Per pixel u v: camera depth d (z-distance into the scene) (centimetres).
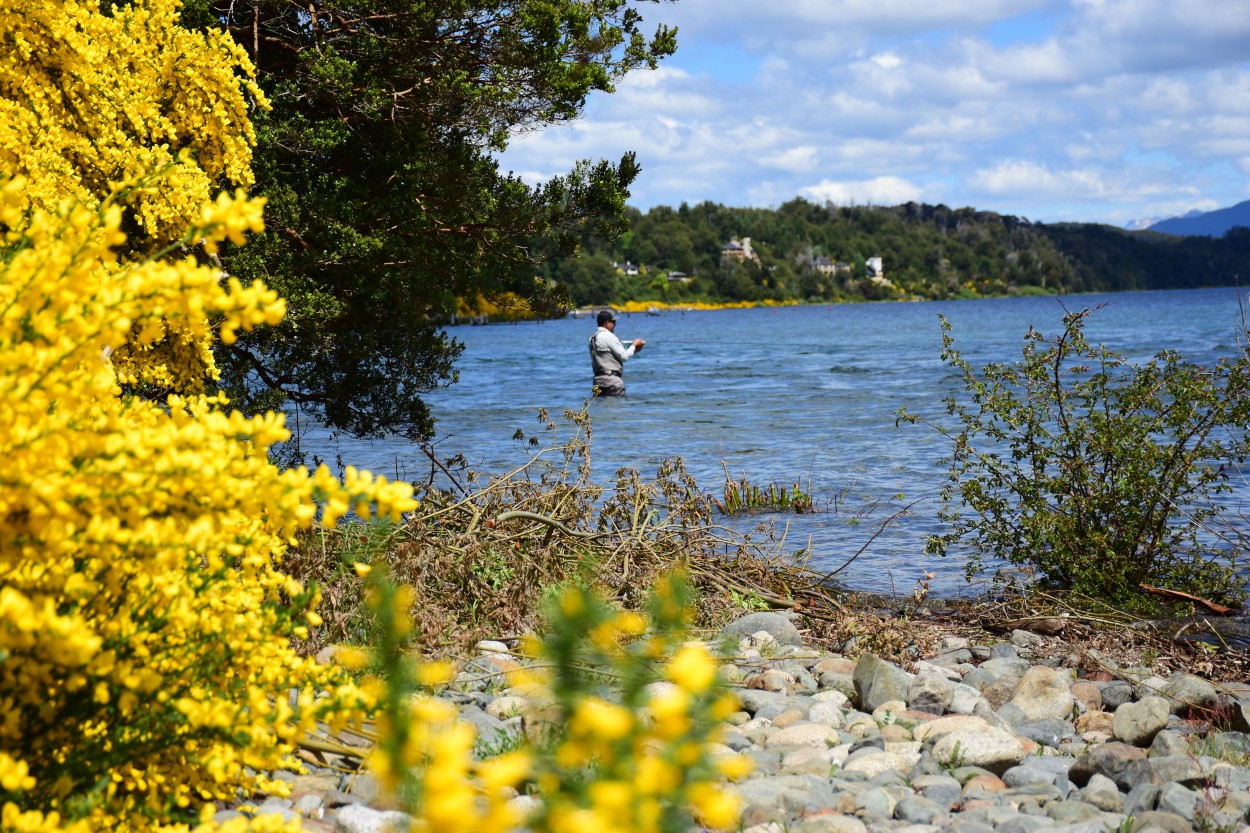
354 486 248
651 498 797
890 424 1916
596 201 1145
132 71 720
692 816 332
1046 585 832
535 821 157
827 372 3447
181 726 273
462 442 1747
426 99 1035
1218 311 8975
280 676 305
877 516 1120
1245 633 717
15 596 212
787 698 543
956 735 460
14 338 239
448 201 1074
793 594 817
